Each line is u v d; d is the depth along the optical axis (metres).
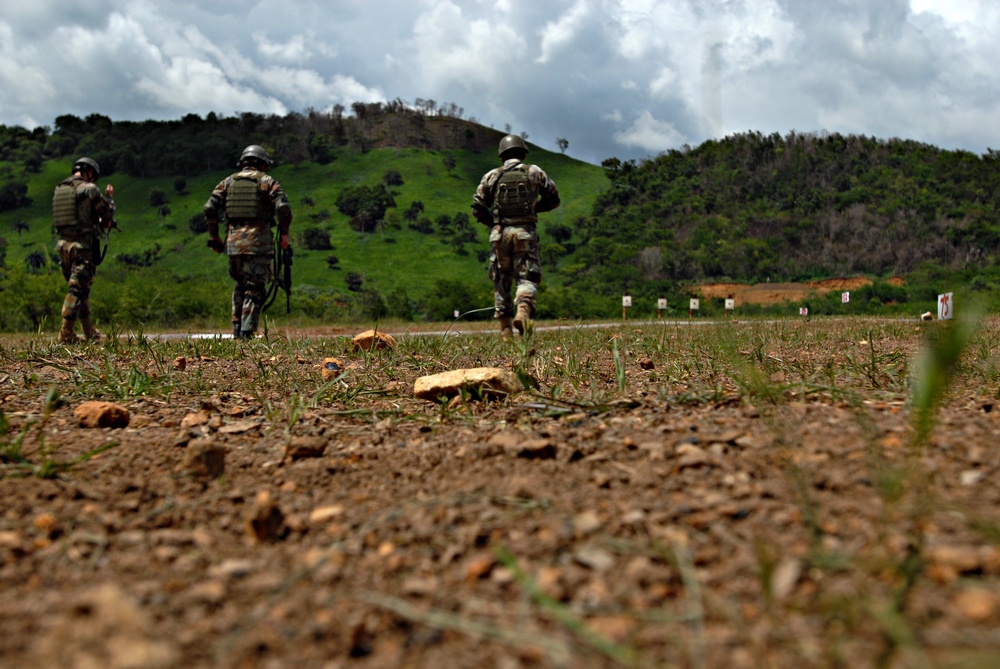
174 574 1.40
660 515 1.49
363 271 99.12
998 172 89.81
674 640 1.05
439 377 3.34
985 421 2.09
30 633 1.15
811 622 1.07
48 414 2.91
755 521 1.43
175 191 137.62
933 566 1.17
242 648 1.10
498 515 1.59
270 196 7.95
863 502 1.47
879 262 70.31
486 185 7.11
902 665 0.94
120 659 1.02
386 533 1.55
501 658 1.04
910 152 99.88
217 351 5.79
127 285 24.05
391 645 1.10
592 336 7.25
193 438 2.60
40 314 23.14
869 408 2.40
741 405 2.59
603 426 2.42
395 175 140.62
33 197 136.25
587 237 99.31
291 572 1.38
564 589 1.22
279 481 2.07
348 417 2.97
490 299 51.53
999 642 0.97
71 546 1.55
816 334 6.82
